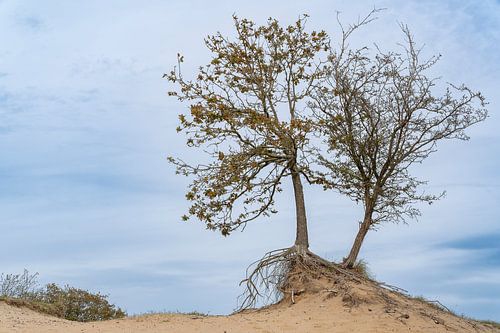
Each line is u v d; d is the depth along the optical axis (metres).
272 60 19.38
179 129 18.48
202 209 18.59
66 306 20.52
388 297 16.61
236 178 18.19
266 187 19.00
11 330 13.85
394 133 18.52
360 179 19.05
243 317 15.99
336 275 17.72
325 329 14.35
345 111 18.80
